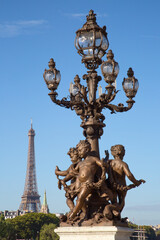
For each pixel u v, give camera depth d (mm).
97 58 10234
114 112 10500
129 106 10484
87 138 9938
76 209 9047
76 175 9406
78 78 11602
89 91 10273
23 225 129250
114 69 9742
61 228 9102
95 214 9148
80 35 10203
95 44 10070
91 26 10109
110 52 9875
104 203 9266
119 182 9430
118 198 9586
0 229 101938
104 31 10266
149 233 148000
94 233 8781
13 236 106750
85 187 8961
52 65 10242
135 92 10547
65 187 9625
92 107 9984
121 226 9156
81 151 9297
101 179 8984
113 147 9625
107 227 8672
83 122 10117
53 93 10000
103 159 9094
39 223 131625
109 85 9711
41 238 116062
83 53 10266
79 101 10094
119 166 9391
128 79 10516
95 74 10234
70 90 11484
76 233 8938
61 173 9758
